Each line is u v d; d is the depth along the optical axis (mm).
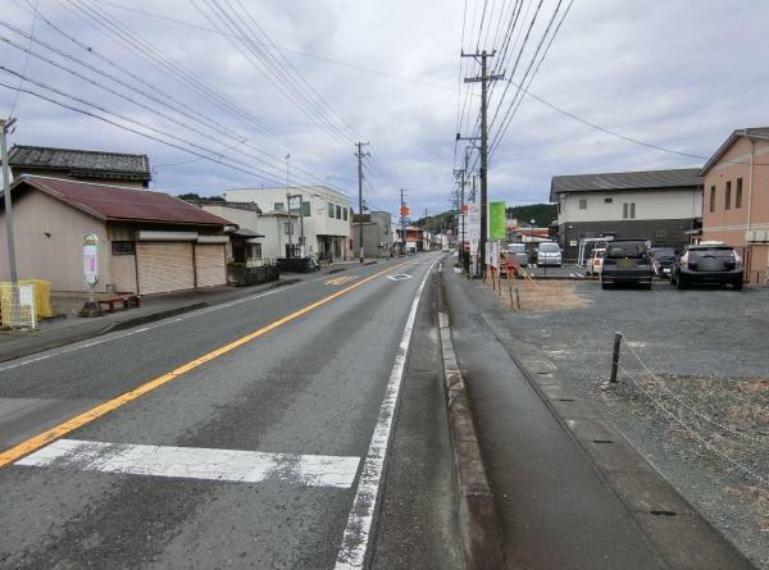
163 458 4227
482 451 4125
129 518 3311
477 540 2871
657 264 24344
